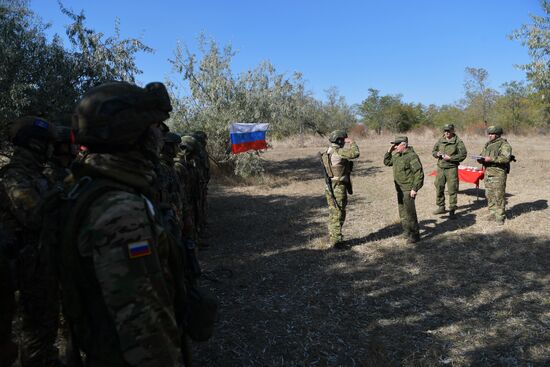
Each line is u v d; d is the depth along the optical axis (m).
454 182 8.14
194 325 1.65
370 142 28.00
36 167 2.76
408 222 6.61
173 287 1.52
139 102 1.41
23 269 2.56
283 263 5.86
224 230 7.74
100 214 1.26
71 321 1.41
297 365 3.45
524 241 6.51
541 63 12.27
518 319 4.14
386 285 5.05
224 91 13.83
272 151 23.19
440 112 43.66
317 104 33.09
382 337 3.86
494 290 4.82
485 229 7.23
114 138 1.36
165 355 1.29
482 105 38.44
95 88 1.41
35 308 2.62
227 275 5.42
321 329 4.02
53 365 2.79
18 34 7.84
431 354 3.56
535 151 18.30
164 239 1.44
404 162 6.51
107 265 1.22
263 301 4.64
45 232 1.39
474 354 3.56
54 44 8.30
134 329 1.23
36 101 7.43
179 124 13.75
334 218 6.45
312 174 15.10
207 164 7.46
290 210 9.36
